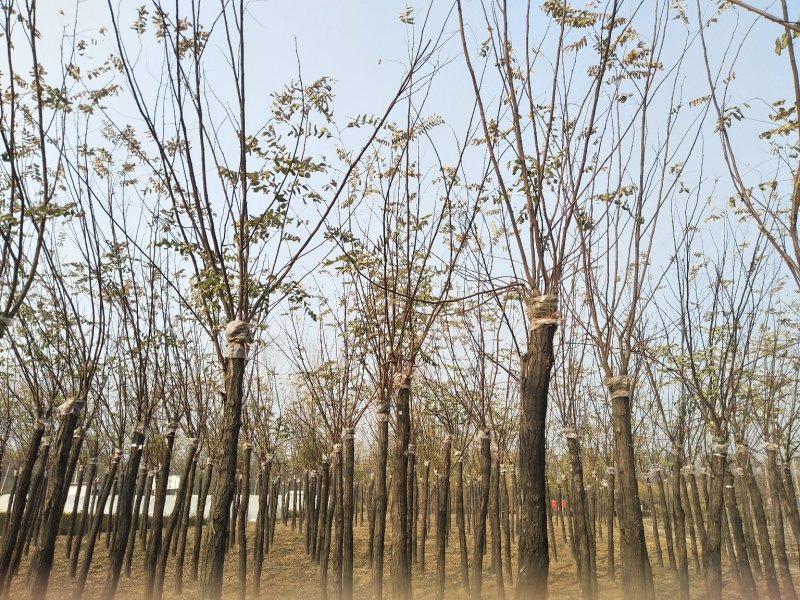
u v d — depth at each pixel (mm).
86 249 9164
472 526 23469
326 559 13086
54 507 8719
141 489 18328
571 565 16922
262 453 18703
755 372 11977
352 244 8531
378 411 10484
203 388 13633
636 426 16516
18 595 12750
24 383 14094
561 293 9875
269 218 6715
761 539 11633
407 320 9570
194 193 6387
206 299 7262
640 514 7371
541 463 5301
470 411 13203
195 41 6457
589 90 6898
